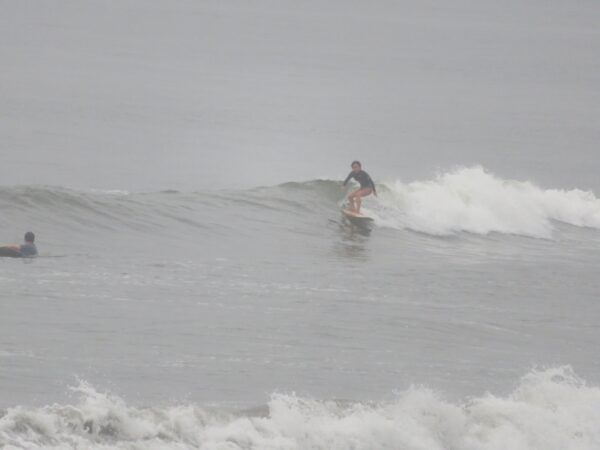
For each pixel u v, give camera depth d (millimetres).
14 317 64625
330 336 68250
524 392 57781
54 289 72750
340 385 57500
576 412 55750
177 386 54219
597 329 79125
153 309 70438
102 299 71562
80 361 57000
